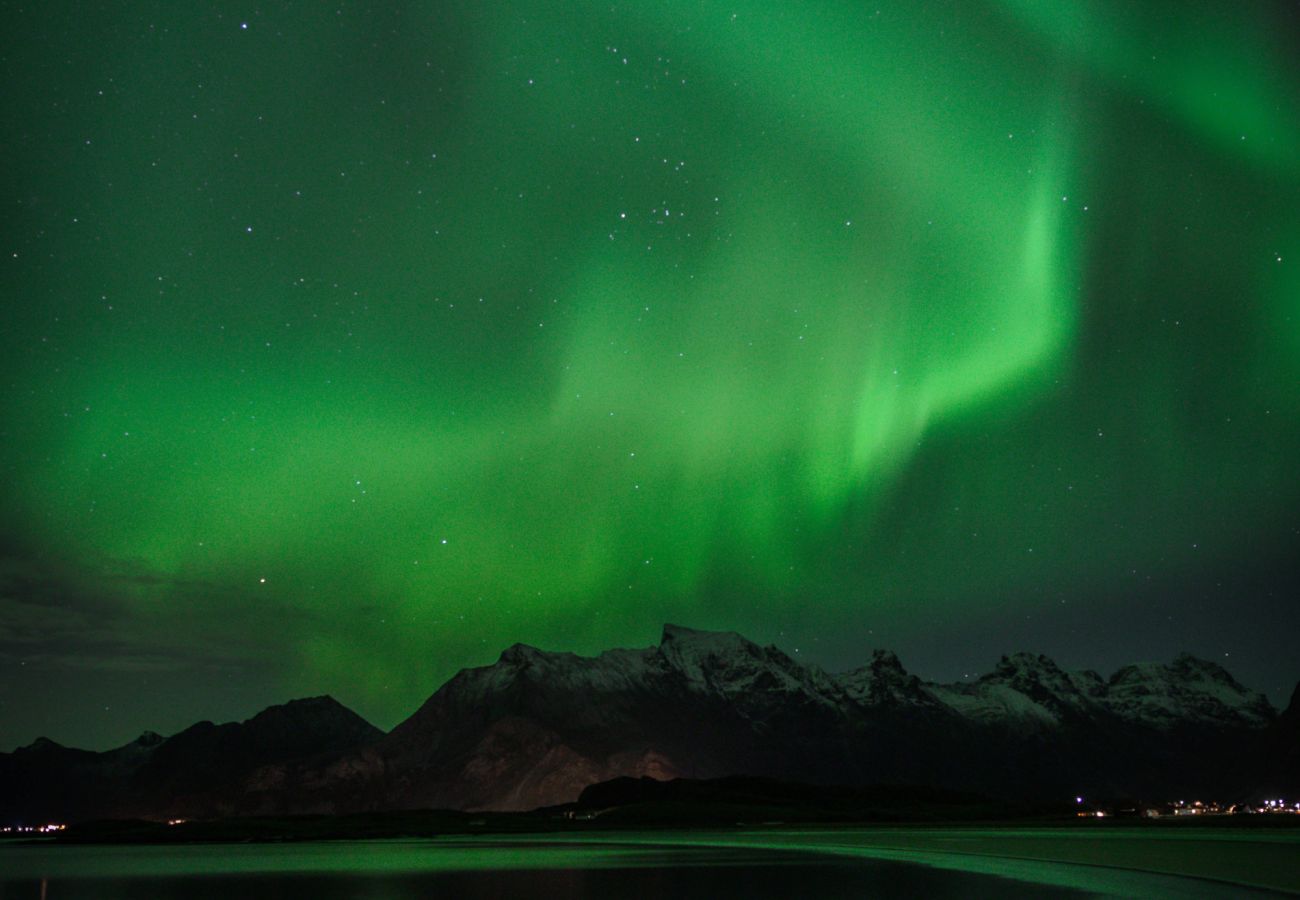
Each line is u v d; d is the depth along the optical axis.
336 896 60.16
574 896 57.31
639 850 116.31
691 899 54.75
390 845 154.12
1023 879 63.94
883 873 72.69
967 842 119.81
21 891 70.38
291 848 150.50
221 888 69.50
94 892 68.62
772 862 87.88
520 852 116.06
